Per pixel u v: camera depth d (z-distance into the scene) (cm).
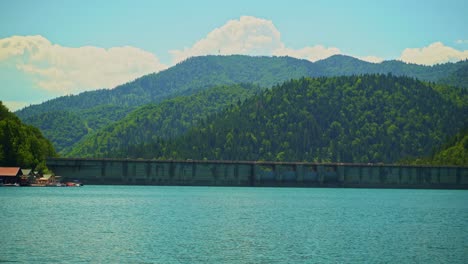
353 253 11206
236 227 14538
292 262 10312
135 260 10231
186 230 13812
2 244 11444
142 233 13188
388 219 17300
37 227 13912
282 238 12800
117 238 12412
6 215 16388
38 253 10662
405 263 10431
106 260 10194
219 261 10269
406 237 13325
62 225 14388
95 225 14512
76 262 10012
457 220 17212
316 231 14088
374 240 12794
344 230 14388
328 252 11256
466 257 10994
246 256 10719
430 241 12756
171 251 11050
